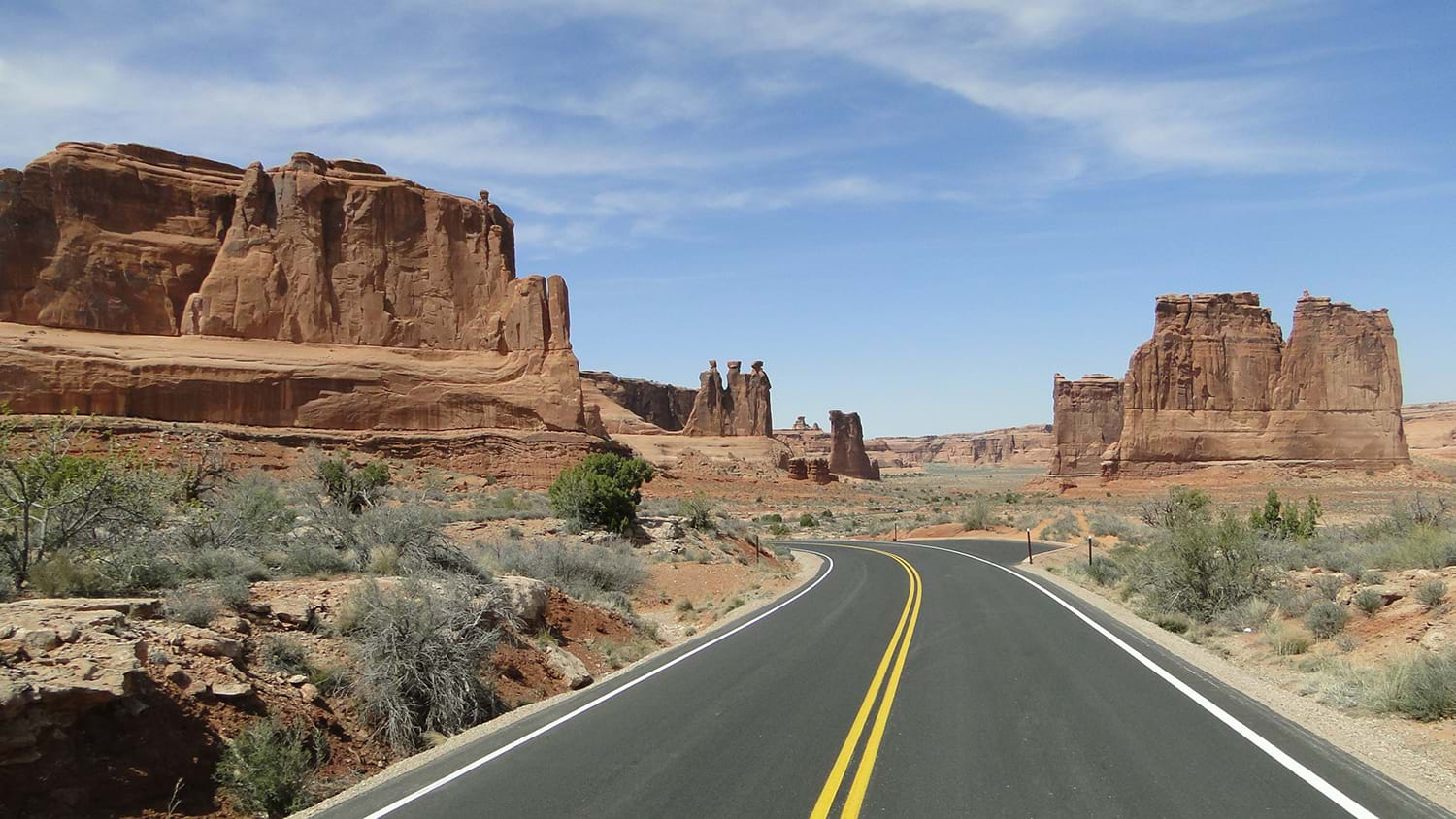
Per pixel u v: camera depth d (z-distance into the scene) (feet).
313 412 184.03
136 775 23.07
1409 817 20.47
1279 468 341.21
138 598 33.58
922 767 25.04
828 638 51.08
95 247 186.80
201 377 174.29
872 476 596.29
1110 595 72.28
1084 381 488.44
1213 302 362.12
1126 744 27.07
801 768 25.22
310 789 26.03
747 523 213.87
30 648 24.56
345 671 32.83
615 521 107.04
